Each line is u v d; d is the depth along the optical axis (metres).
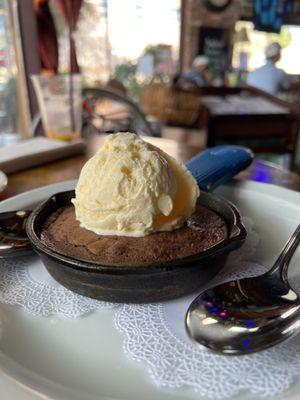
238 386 0.12
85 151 0.39
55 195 0.21
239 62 1.27
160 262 0.15
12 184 0.30
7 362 0.13
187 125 0.77
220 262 0.16
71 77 0.42
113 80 0.92
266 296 0.16
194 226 0.18
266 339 0.13
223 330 0.13
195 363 0.13
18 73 0.71
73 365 0.13
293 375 0.12
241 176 0.32
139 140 0.18
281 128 0.73
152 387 0.12
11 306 0.16
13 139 0.75
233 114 0.70
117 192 0.17
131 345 0.14
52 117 0.41
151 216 0.17
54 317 0.16
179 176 0.18
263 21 1.22
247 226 0.22
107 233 0.17
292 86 1.04
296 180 0.31
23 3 0.66
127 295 0.15
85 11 0.94
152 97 0.79
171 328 0.15
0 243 0.19
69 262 0.15
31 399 0.11
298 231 0.18
